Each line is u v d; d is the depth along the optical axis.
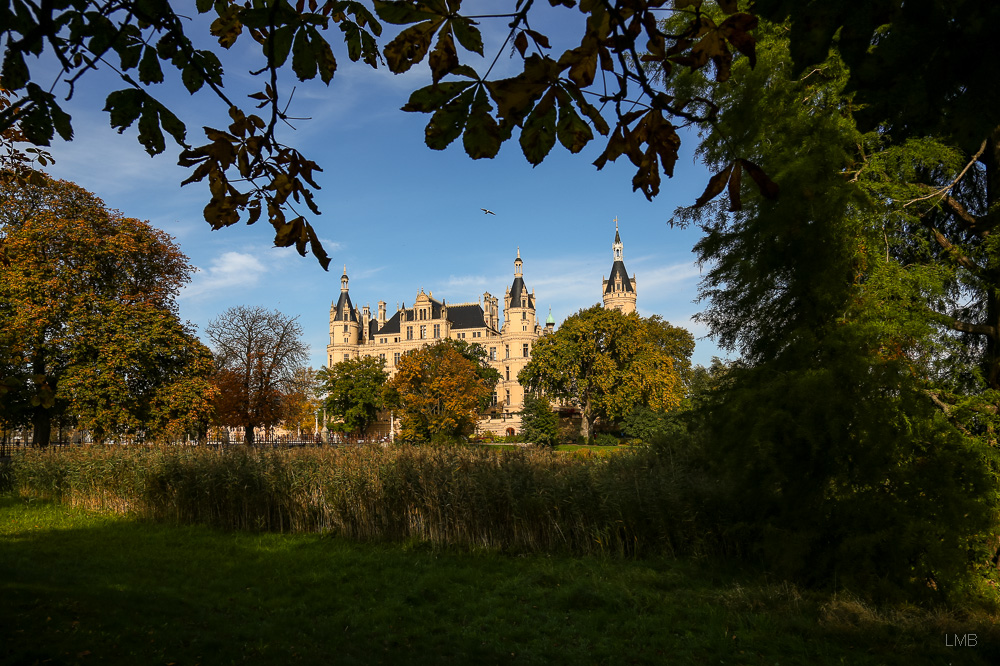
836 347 8.64
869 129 2.28
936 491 8.34
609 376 55.50
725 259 10.70
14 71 1.99
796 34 2.04
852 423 8.41
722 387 11.10
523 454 13.80
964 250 10.20
